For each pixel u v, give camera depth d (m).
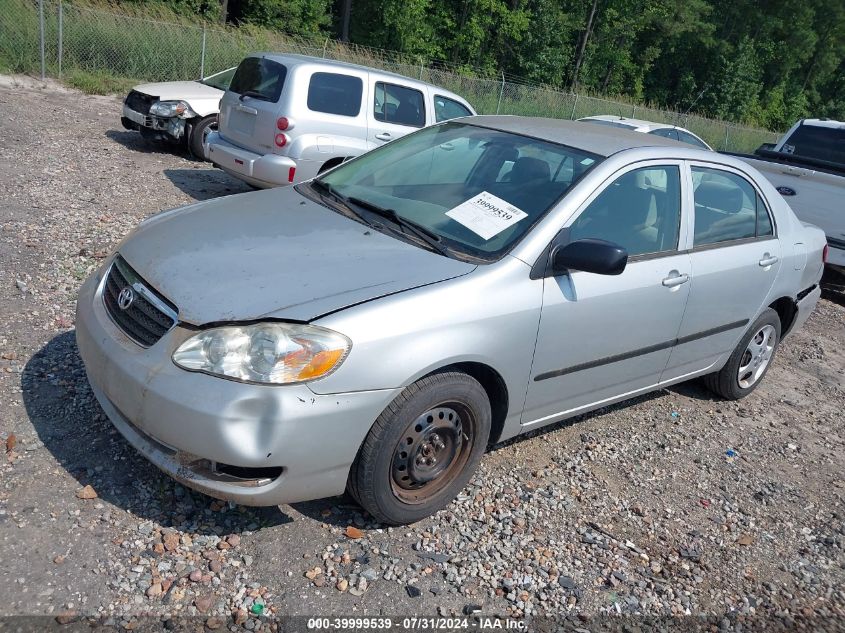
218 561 2.95
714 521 3.92
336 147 8.18
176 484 3.32
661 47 46.88
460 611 2.94
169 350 2.86
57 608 2.61
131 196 7.82
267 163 7.93
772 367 6.41
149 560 2.90
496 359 3.32
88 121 11.66
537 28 37.22
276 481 2.87
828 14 56.88
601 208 3.80
